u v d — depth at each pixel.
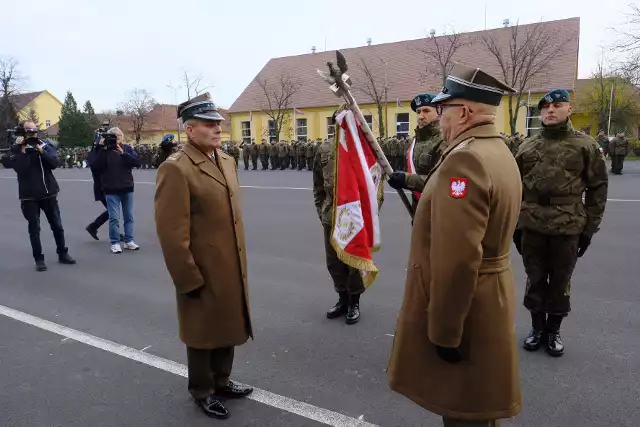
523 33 31.53
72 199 13.84
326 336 4.11
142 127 52.03
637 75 24.25
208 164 2.87
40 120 65.31
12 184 19.92
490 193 1.87
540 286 3.72
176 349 3.91
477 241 1.85
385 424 2.86
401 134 32.88
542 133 3.64
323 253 6.86
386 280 5.56
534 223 3.59
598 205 3.57
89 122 52.72
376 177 3.22
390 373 2.26
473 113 2.04
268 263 6.38
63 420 2.95
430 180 2.10
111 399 3.18
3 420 2.95
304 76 39.72
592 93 37.72
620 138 17.86
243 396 3.20
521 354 3.69
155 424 2.91
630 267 5.72
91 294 5.30
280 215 10.05
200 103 2.80
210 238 2.84
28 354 3.84
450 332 1.93
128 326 4.39
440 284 1.90
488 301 2.00
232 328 2.93
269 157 25.92
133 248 7.38
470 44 31.39
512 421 2.84
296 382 3.37
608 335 3.95
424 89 32.81
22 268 6.40
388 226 8.52
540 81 28.94
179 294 2.92
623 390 3.15
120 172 7.13
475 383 2.03
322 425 2.86
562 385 3.22
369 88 33.44
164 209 2.69
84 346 3.98
